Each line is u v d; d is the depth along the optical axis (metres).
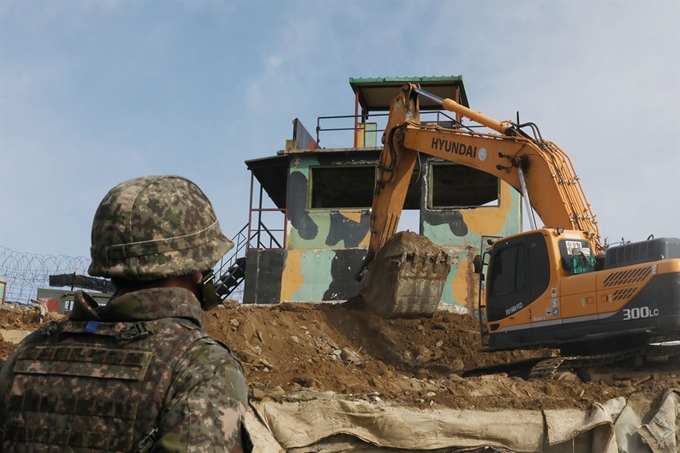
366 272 16.22
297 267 21.52
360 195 25.97
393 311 15.37
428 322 16.38
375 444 8.58
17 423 2.30
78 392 2.25
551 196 12.48
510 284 12.69
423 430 8.70
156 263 2.45
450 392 9.92
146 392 2.20
